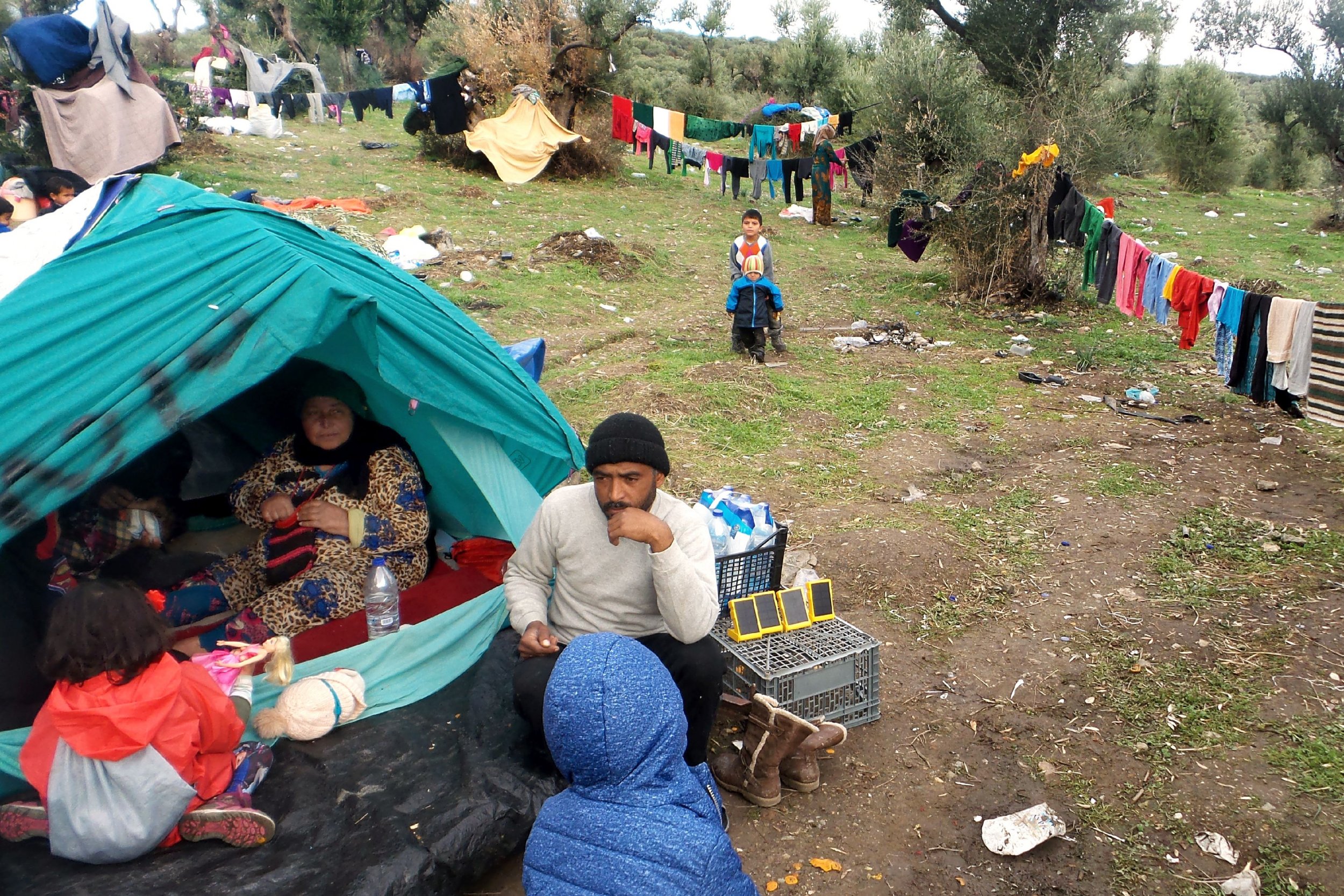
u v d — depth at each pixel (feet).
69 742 8.24
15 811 8.77
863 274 46.37
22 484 9.15
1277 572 16.02
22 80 38.81
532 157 59.67
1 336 9.43
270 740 10.28
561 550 10.16
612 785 6.12
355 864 8.60
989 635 14.32
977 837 10.23
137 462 13.29
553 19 61.41
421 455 13.94
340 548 12.34
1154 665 13.35
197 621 12.21
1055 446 22.81
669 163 51.42
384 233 41.73
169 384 9.62
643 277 42.47
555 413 14.07
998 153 38.04
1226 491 19.76
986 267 39.58
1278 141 82.17
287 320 10.00
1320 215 60.18
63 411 9.39
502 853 9.27
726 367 28.81
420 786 9.69
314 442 12.60
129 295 9.95
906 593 15.52
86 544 11.78
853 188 69.97
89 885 8.25
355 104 55.16
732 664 11.71
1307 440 22.91
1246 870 9.50
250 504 12.78
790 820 10.53
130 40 39.96
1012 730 12.05
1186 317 22.65
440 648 11.64
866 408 25.70
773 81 89.66
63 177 22.84
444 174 58.18
